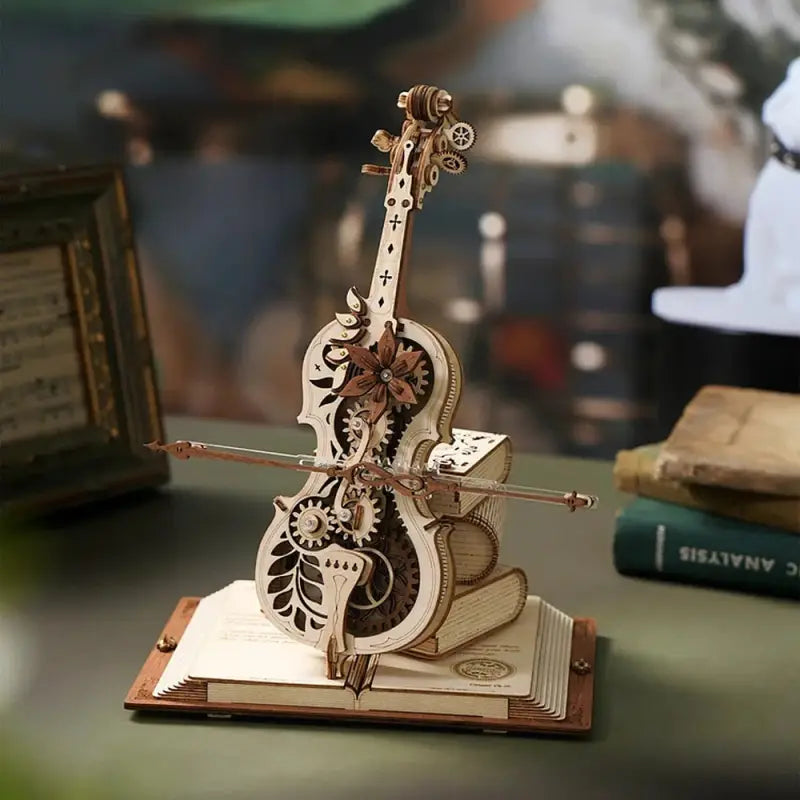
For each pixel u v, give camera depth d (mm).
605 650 1220
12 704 1165
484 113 1567
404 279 1130
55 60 1646
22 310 1358
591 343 1598
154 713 1157
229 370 1684
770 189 1524
